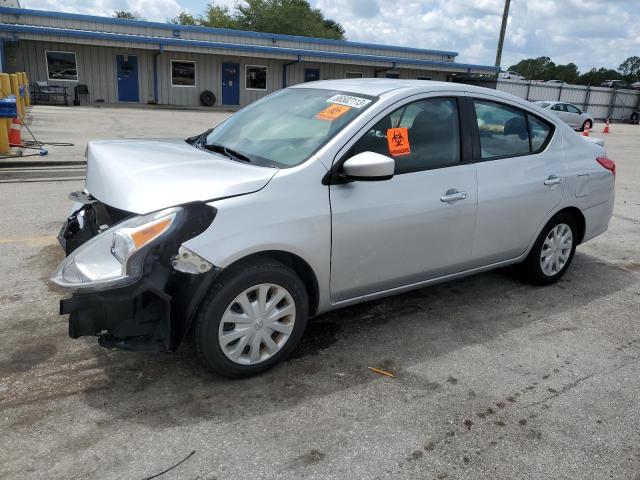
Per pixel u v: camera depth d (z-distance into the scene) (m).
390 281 3.54
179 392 2.93
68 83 24.83
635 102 38.59
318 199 3.08
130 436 2.57
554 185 4.32
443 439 2.68
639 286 4.89
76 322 2.70
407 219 3.43
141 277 2.60
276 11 48.62
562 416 2.91
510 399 3.04
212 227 2.76
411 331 3.80
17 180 8.02
